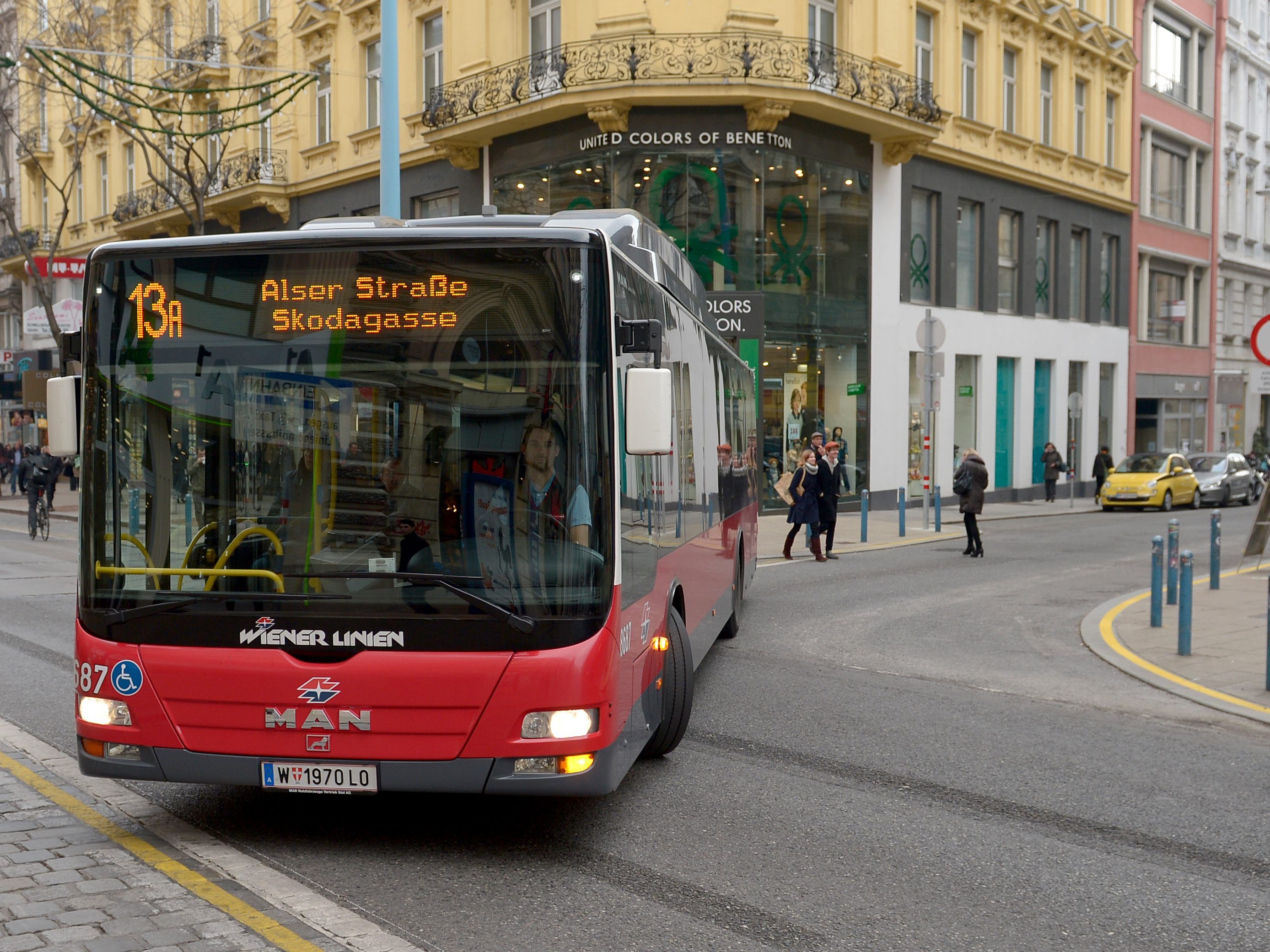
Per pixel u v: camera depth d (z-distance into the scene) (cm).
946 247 3041
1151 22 4056
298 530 508
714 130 2383
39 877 490
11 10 3086
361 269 515
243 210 3269
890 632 1184
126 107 3456
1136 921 464
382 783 500
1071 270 3625
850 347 2748
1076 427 3728
